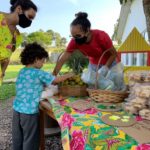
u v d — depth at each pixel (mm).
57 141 3703
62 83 2654
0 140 4148
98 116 1867
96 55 2873
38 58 2629
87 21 2697
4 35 2531
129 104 1948
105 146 1437
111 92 2176
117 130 1568
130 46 4316
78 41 2812
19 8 2551
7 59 2641
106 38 2807
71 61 7309
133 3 10727
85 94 2615
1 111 6391
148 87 1811
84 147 1529
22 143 2646
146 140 1419
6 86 10469
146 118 1756
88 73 2605
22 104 2566
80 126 1662
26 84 2566
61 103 2324
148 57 4281
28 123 2541
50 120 3496
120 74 2422
